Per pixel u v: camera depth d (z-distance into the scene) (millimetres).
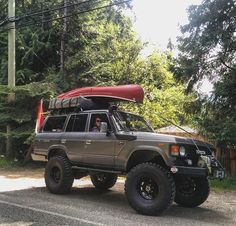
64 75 20062
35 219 8156
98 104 11383
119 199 10594
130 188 8961
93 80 19938
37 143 11953
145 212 8742
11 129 19156
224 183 13688
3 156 19906
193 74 15438
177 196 10023
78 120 10914
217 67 15297
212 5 14875
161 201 8562
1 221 7973
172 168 8594
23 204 9602
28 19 22688
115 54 20812
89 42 21344
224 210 9773
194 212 9430
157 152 8875
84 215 8602
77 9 21281
